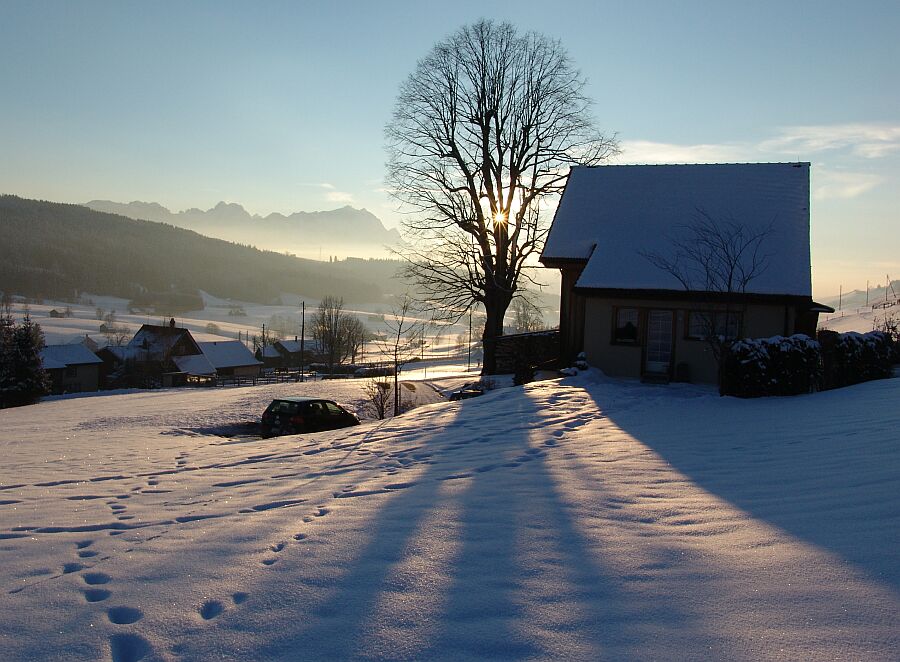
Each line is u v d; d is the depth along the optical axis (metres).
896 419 10.67
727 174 24.75
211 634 4.14
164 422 21.97
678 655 3.67
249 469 10.68
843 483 6.99
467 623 4.16
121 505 8.02
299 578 4.98
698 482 7.77
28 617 4.44
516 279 33.59
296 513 7.06
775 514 6.14
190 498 8.36
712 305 19.36
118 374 70.19
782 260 20.56
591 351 22.09
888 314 60.00
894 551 4.87
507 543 5.68
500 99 32.69
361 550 5.61
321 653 3.87
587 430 12.35
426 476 8.95
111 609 4.56
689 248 21.70
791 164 24.44
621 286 20.94
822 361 17.69
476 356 98.06
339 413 19.31
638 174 25.73
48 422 22.12
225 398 29.80
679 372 20.94
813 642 3.72
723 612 4.14
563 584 4.71
